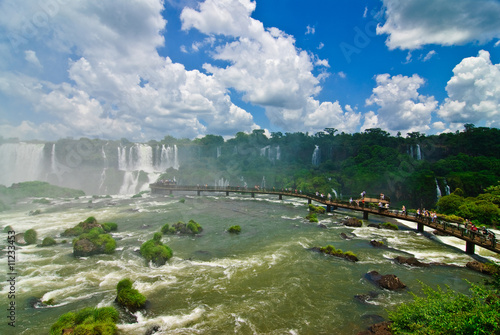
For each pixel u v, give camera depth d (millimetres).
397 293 16688
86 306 14836
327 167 83875
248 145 108500
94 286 17328
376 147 77188
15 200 52094
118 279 18375
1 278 18281
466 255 23531
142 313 14383
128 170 90188
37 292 16453
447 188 55781
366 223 36125
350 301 15719
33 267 20281
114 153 90688
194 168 93125
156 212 43125
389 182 64562
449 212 38812
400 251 24531
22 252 23453
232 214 42406
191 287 17312
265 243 26844
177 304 15297
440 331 9773
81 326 11547
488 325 8984
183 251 24266
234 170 93625
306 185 69062
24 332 12562
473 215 34625
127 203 52531
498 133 71500
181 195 67875
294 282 18047
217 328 13148
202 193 71812
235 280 18359
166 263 21281
